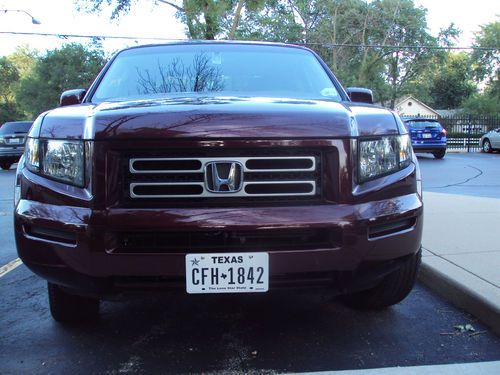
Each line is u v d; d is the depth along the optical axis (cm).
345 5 4384
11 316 377
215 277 263
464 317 371
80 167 273
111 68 413
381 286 353
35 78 5275
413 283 346
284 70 408
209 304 396
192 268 262
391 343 327
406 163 305
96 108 295
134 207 263
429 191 960
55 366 298
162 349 320
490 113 5128
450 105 7344
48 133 288
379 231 282
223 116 267
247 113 270
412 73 4950
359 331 346
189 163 264
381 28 4553
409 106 6619
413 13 4581
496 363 299
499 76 4912
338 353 313
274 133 264
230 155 263
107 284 271
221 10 1741
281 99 311
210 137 261
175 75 395
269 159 266
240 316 373
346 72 4497
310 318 368
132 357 309
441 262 450
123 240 266
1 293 431
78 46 5069
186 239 265
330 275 276
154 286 269
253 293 273
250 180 265
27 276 480
